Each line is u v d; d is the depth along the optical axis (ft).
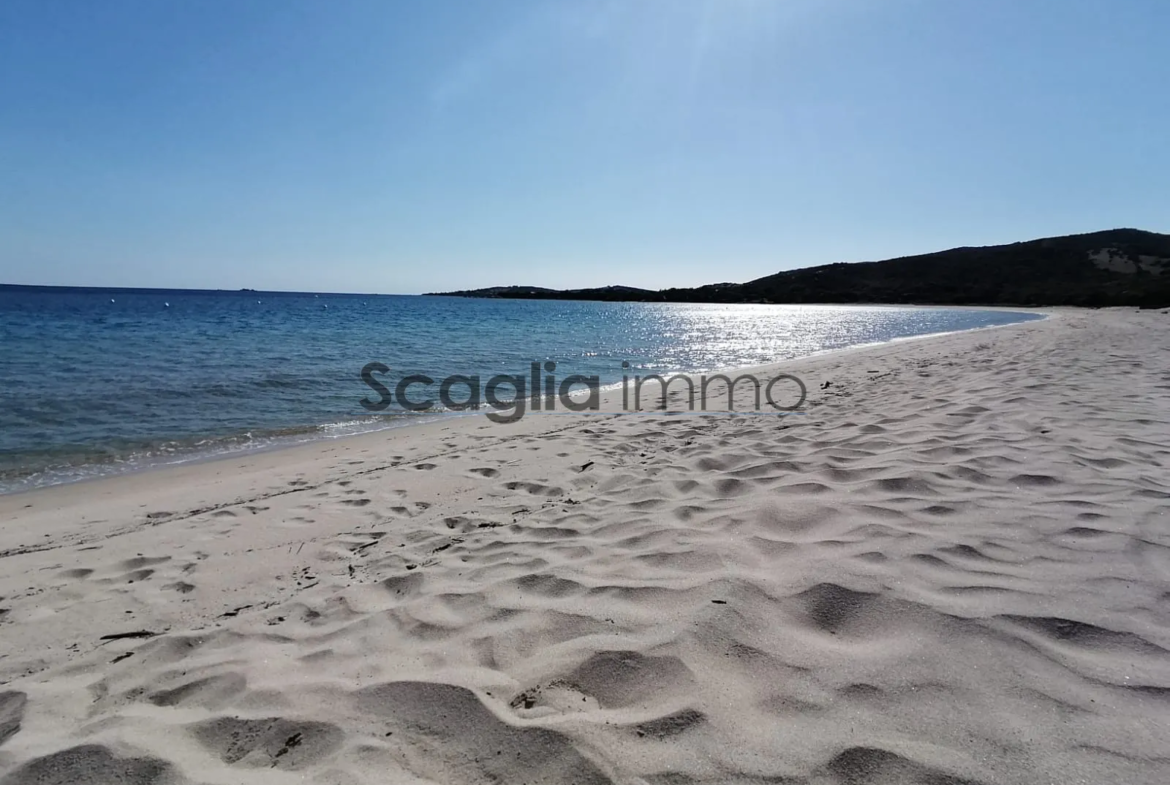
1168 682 5.29
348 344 65.16
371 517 13.41
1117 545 8.10
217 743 5.74
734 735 5.06
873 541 8.65
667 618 6.98
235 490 16.49
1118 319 86.58
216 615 9.11
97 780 5.32
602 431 21.50
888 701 5.31
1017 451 12.85
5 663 7.91
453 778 4.98
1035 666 5.62
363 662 6.96
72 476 18.97
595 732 5.24
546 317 155.33
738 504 11.00
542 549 10.10
